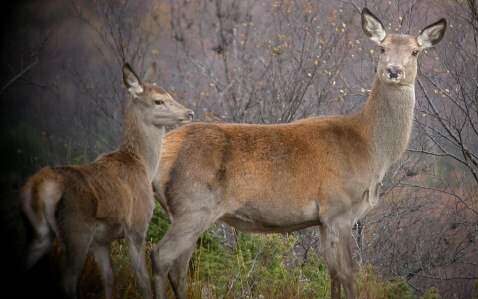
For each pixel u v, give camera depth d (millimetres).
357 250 21672
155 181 16531
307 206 16734
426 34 17328
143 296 15539
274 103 23500
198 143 16375
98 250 15414
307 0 25953
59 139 26062
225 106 24297
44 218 14289
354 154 16953
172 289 17016
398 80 16797
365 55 24891
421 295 21078
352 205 16922
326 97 23797
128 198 15547
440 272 21984
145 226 15930
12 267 16312
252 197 16484
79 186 14695
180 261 16391
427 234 22766
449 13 23547
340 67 24125
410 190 23609
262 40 25797
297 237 20891
